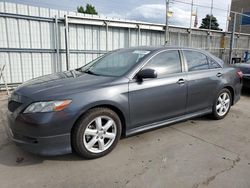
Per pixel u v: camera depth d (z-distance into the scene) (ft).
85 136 9.32
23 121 8.57
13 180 8.16
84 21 27.78
